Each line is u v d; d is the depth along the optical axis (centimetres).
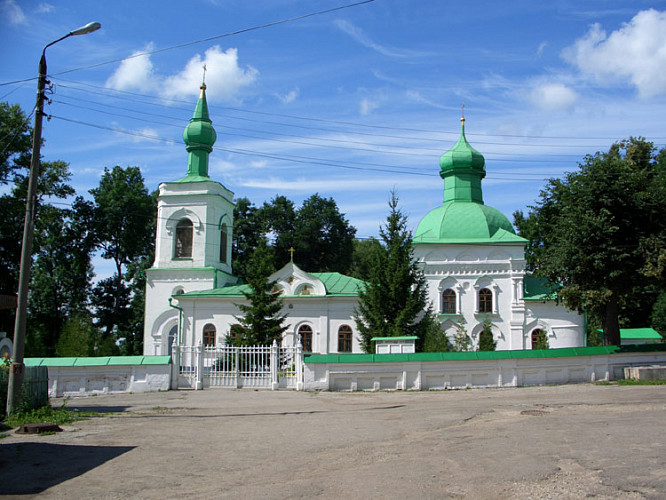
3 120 4619
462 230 4512
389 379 2608
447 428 1394
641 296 5141
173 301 4716
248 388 2775
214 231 4888
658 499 793
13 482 960
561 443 1147
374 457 1097
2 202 4678
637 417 1430
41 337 5562
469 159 4878
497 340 4297
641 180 2912
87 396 2648
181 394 2567
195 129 4984
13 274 4975
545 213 4009
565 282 3038
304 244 6669
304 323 4381
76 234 6188
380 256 3884
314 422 1584
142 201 6262
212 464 1077
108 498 870
